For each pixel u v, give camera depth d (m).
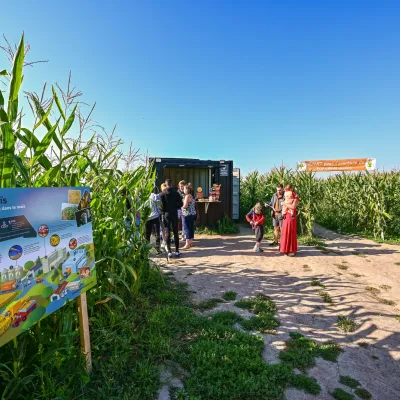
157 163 9.66
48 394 2.02
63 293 2.17
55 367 2.34
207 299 4.18
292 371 2.60
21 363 2.11
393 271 5.64
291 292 4.52
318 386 2.46
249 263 6.11
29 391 2.10
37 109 2.35
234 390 2.34
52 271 2.06
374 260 6.42
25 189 1.87
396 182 9.53
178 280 4.95
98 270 3.27
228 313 3.65
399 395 2.40
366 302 4.15
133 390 2.32
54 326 2.45
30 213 1.90
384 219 8.89
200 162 10.18
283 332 3.33
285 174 10.88
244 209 12.49
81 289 2.35
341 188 11.09
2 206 1.72
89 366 2.45
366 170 9.10
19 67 1.92
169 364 2.69
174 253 6.57
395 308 3.99
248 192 12.71
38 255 1.96
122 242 3.87
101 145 3.67
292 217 6.62
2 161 1.93
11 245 1.78
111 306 3.51
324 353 2.91
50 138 2.21
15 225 1.80
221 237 9.09
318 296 4.37
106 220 3.17
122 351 2.75
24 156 2.29
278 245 7.88
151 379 2.43
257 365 2.61
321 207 11.11
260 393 2.34
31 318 1.91
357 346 3.08
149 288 4.40
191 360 2.72
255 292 4.49
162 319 3.37
